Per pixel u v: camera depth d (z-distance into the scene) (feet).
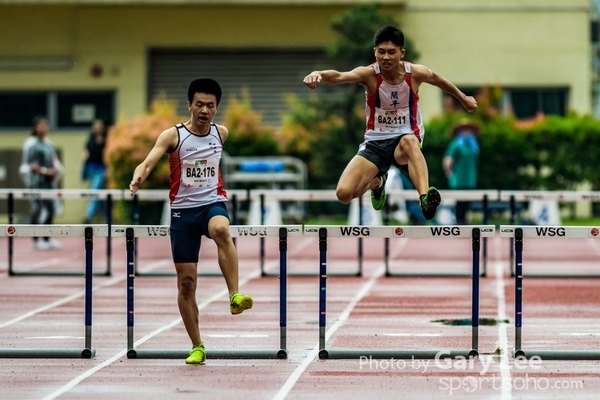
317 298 104.83
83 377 66.74
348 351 72.28
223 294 107.14
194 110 69.21
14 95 228.02
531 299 103.76
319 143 205.36
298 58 225.76
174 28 226.38
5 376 67.21
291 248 161.27
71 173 226.99
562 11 223.51
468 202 177.58
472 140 178.60
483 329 85.87
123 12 226.38
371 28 211.20
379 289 111.55
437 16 223.51
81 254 151.74
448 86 74.28
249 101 224.33
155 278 121.70
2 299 104.53
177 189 69.67
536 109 225.56
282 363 71.00
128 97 226.38
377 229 71.15
